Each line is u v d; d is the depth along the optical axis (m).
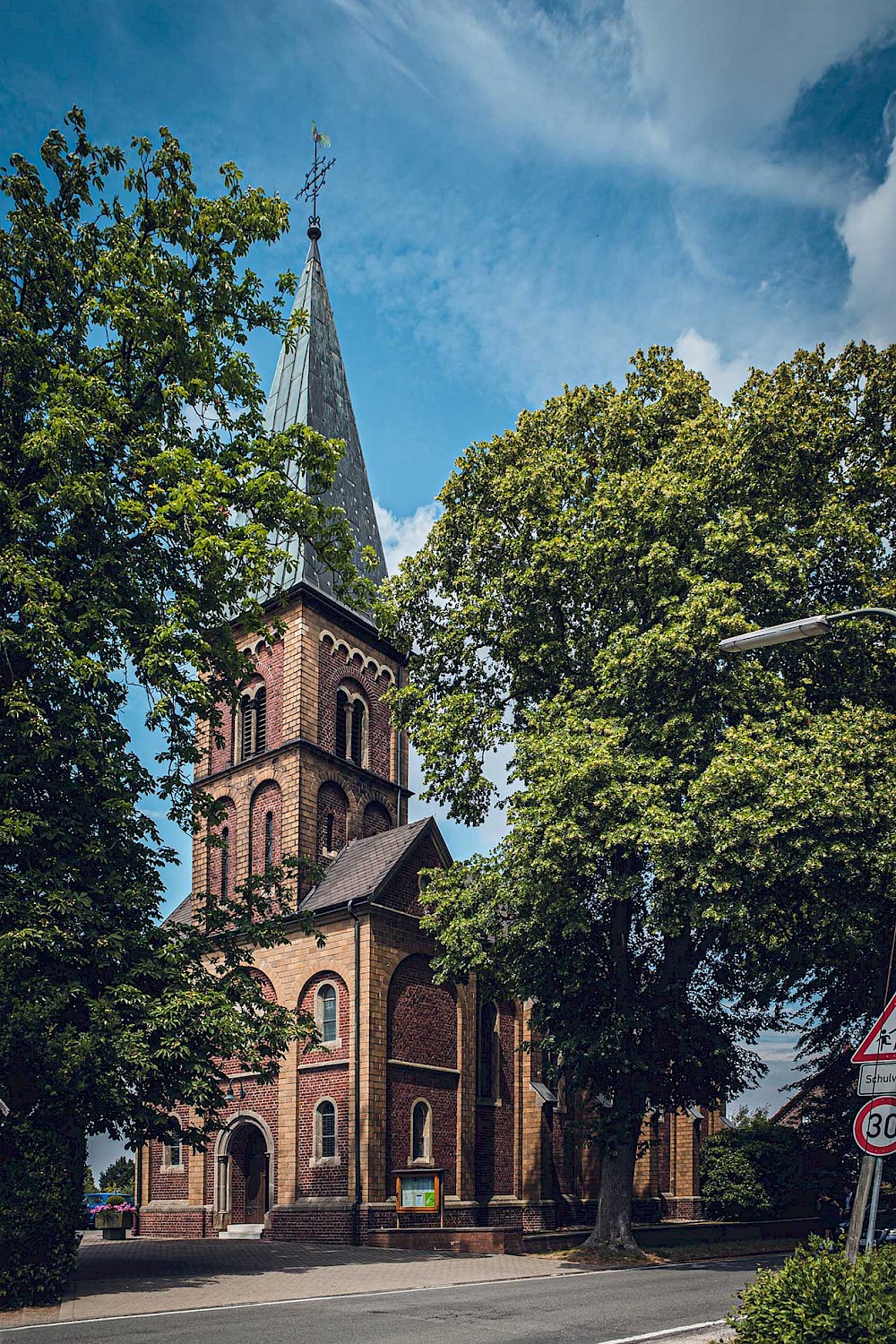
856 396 28.11
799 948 23.28
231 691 24.33
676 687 23.77
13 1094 18.39
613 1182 26.42
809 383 27.98
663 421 28.77
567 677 27.41
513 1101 38.16
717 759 21.59
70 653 19.39
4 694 19.64
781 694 23.36
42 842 19.91
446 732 28.39
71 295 22.08
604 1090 26.92
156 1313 15.76
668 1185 47.16
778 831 20.69
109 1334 13.70
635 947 27.70
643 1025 24.70
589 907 25.86
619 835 21.97
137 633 21.92
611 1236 25.94
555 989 26.59
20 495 20.22
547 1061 28.88
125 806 20.58
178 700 22.53
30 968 18.56
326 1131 32.31
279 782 37.91
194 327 23.98
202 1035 20.44
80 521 21.11
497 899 25.91
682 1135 47.56
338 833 38.75
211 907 23.80
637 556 25.22
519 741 25.72
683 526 24.91
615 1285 19.45
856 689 24.86
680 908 23.23
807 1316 10.02
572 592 26.91
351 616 40.78
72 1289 18.34
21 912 18.30
